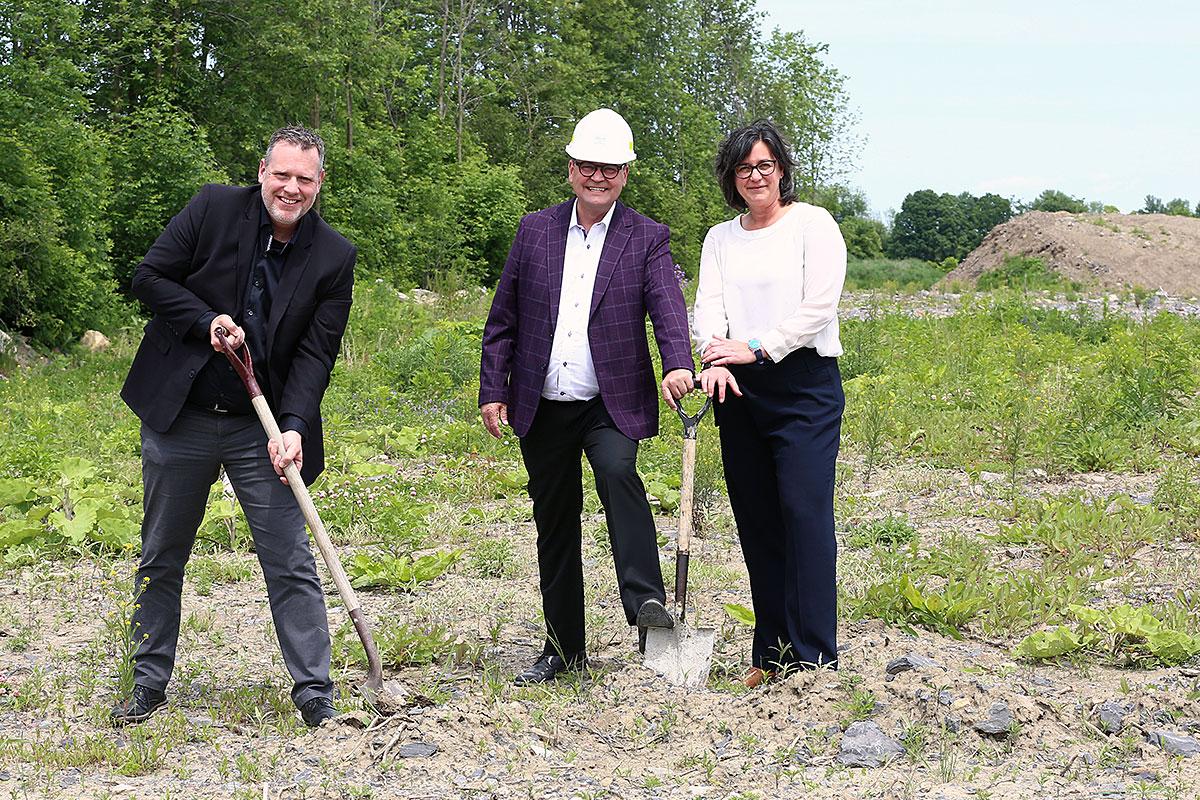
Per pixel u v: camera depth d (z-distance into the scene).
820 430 4.23
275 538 4.07
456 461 9.30
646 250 4.40
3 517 7.62
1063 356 15.09
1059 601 5.32
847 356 14.50
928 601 5.22
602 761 3.68
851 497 7.94
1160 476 8.72
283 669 4.76
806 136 51.47
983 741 3.72
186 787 3.49
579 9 46.03
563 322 4.36
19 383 15.31
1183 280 33.25
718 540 7.17
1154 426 9.99
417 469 9.76
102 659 4.85
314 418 4.05
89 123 25.77
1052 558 6.14
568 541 4.53
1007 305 21.95
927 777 3.47
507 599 5.86
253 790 3.42
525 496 8.58
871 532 6.93
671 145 49.38
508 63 43.06
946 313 23.97
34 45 21.34
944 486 8.52
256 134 28.88
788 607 4.27
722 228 4.48
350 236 30.23
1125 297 26.55
